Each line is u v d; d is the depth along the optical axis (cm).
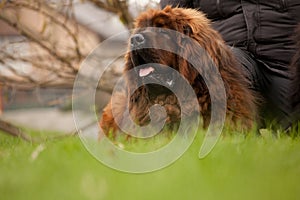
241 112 786
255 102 832
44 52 1298
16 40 1220
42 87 1235
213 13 975
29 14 1248
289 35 927
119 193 391
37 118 1873
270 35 925
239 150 566
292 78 852
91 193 394
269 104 932
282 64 926
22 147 752
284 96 905
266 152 552
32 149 696
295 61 847
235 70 821
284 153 554
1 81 1214
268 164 499
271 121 890
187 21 821
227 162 501
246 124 777
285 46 928
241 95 799
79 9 1343
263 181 437
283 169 493
